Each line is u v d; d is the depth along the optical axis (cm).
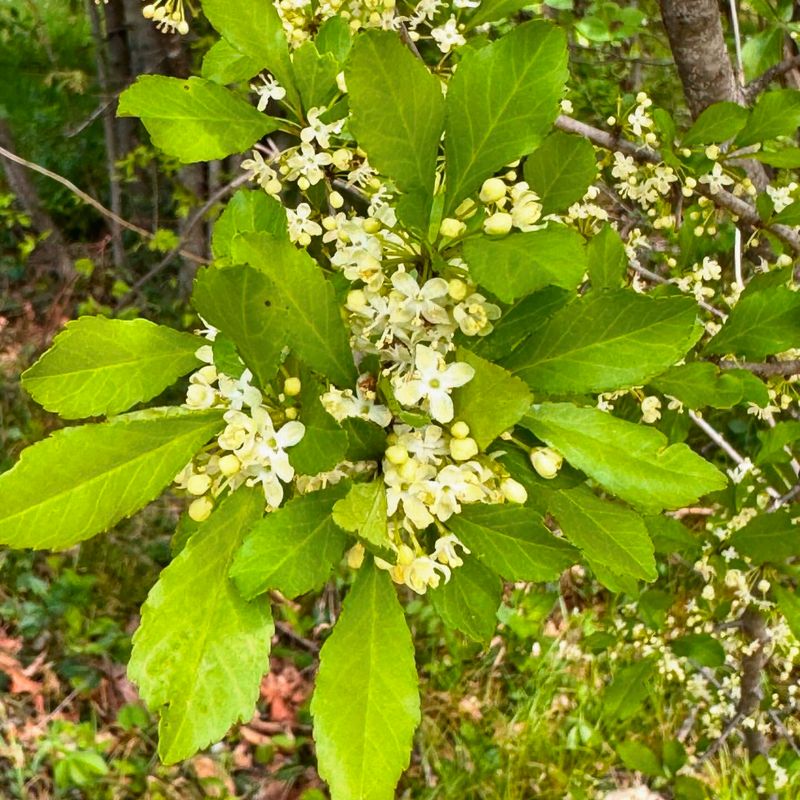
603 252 26
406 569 17
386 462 17
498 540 17
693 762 53
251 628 16
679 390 26
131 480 16
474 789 58
